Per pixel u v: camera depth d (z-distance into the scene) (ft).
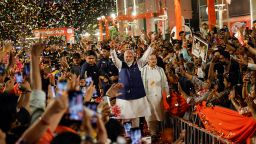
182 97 30.53
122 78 30.78
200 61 36.11
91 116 10.08
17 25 98.02
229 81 28.32
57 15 120.26
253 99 23.25
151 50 32.30
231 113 24.36
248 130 23.35
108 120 14.97
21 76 20.84
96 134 10.38
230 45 33.06
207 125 26.53
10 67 23.63
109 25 133.49
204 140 26.43
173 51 43.32
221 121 25.07
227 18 77.30
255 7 68.49
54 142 9.66
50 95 15.65
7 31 97.09
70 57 56.59
